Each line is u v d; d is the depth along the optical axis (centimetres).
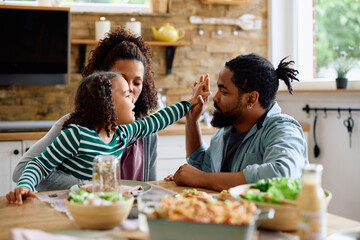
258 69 162
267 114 167
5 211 122
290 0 355
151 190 140
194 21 360
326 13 329
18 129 296
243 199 106
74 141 149
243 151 167
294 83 338
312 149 311
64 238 85
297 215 93
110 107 152
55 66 324
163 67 358
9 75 321
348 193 279
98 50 195
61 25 314
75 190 133
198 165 189
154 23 354
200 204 92
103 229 103
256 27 371
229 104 165
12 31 308
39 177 145
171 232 88
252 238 91
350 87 288
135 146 185
